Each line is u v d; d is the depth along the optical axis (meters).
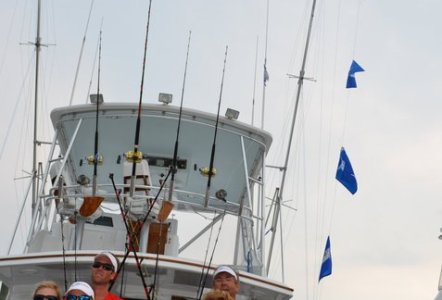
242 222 17.94
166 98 17.86
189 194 17.89
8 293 15.25
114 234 16.83
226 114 18.00
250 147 18.36
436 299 14.86
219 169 18.39
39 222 16.58
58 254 13.70
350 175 20.30
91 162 16.91
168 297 14.47
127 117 17.92
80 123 17.88
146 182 15.64
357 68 23.08
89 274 14.13
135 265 13.37
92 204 12.83
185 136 18.11
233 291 10.08
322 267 18.14
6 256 13.90
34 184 18.25
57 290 9.09
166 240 15.08
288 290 14.32
